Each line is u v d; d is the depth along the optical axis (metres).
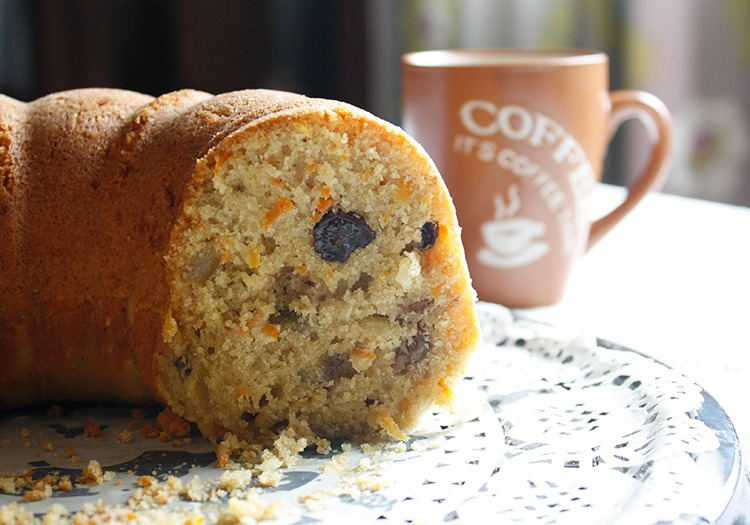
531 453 0.29
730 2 0.60
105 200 0.32
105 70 0.56
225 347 0.31
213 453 0.30
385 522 0.26
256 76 0.58
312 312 0.31
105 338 0.32
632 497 0.26
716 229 0.51
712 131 0.63
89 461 0.29
